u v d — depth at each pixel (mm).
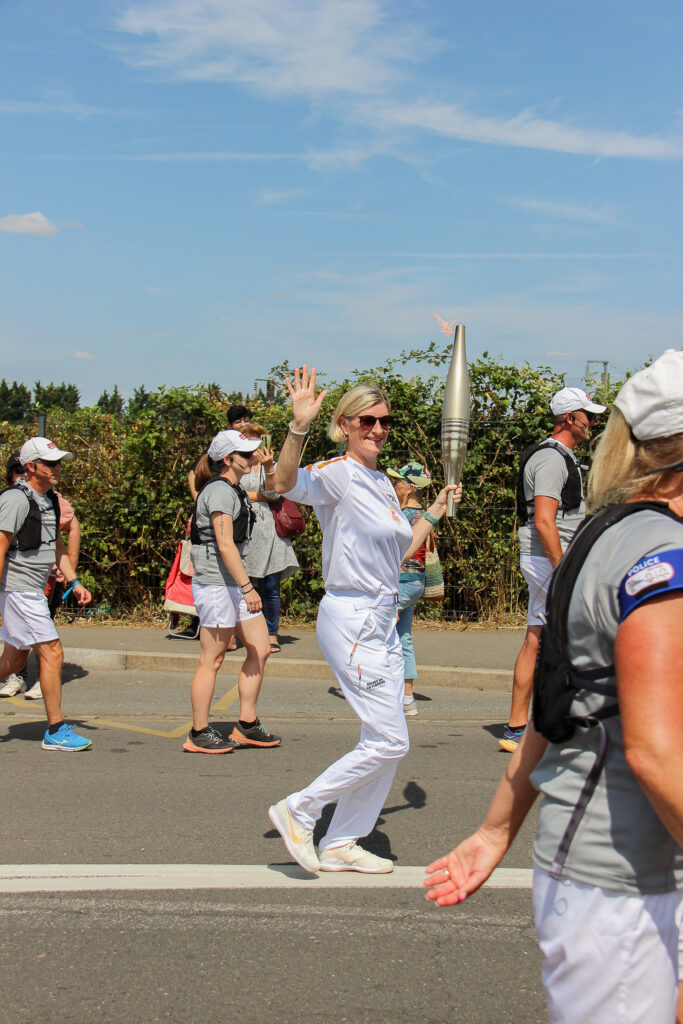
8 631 6250
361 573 4109
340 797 4320
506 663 8805
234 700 7891
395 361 10617
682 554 1691
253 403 10844
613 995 1745
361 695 4113
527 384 10484
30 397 69812
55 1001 3211
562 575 1871
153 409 10648
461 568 10727
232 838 4699
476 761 6168
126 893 4047
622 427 1896
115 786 5496
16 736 6684
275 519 9047
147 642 9555
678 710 1621
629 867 1740
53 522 6227
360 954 3557
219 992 3279
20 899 3979
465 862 2188
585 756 1791
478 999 3250
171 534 10758
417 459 10555
